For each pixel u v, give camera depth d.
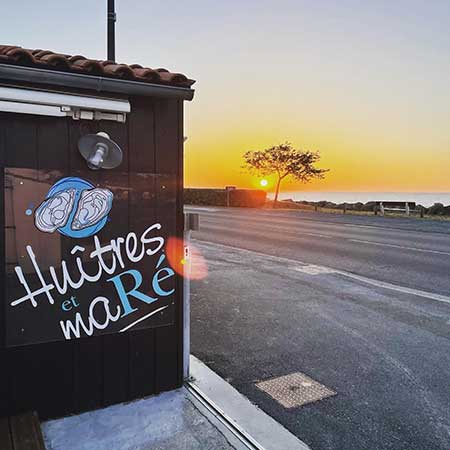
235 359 4.16
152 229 3.16
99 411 3.05
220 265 8.97
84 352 3.00
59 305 2.88
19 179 2.68
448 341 4.75
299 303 6.20
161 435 2.76
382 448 2.76
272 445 2.71
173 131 3.18
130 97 2.97
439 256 10.30
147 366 3.27
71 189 2.84
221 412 3.07
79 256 2.91
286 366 4.02
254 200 31.80
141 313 3.19
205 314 5.58
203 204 34.59
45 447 2.54
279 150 34.22
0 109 2.48
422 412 3.23
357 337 4.84
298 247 11.70
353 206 27.67
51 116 2.72
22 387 2.82
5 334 2.73
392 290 7.06
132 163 3.04
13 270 2.71
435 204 24.08
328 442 2.79
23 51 2.44
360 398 3.42
